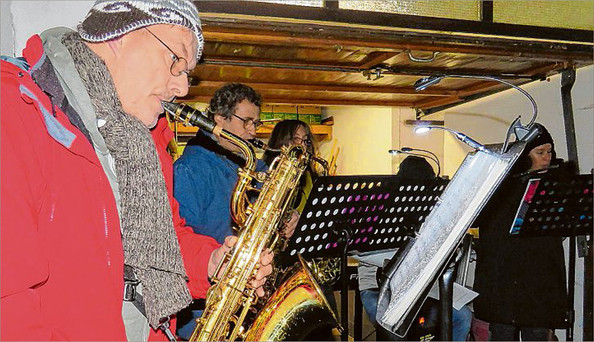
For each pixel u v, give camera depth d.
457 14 2.34
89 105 0.95
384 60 2.54
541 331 2.65
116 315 0.97
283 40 2.06
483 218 2.56
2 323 0.75
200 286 1.42
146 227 1.02
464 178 1.22
